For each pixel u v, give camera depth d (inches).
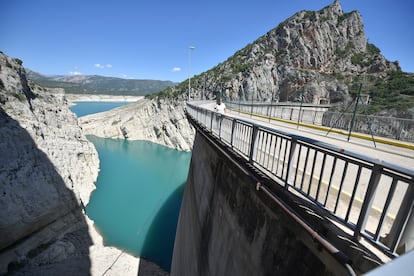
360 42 3688.5
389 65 3134.8
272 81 3280.0
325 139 475.2
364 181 242.7
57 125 1354.6
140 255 831.7
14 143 849.5
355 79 2652.6
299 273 151.2
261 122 765.3
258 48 3831.2
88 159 1535.4
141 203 1237.7
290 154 169.9
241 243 238.1
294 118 1086.4
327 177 255.4
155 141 2736.2
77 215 974.4
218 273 281.6
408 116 759.7
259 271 196.2
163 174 1712.6
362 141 474.3
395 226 108.8
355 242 122.4
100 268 745.0
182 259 514.3
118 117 3048.7
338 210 177.6
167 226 1023.0
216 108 517.3
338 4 3850.9
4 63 1078.4
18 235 729.0
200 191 476.1
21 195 767.7
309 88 2736.2
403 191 221.5
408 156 342.3
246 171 235.5
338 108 1054.4
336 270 121.9
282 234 174.9
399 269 31.1
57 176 955.3
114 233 956.0
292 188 175.3
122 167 1819.6
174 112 2561.5
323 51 3398.1
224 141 346.3
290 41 3597.4
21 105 1024.9
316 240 134.3
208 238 350.6
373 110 836.6
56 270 711.1
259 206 214.4
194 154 705.6
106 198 1277.1
